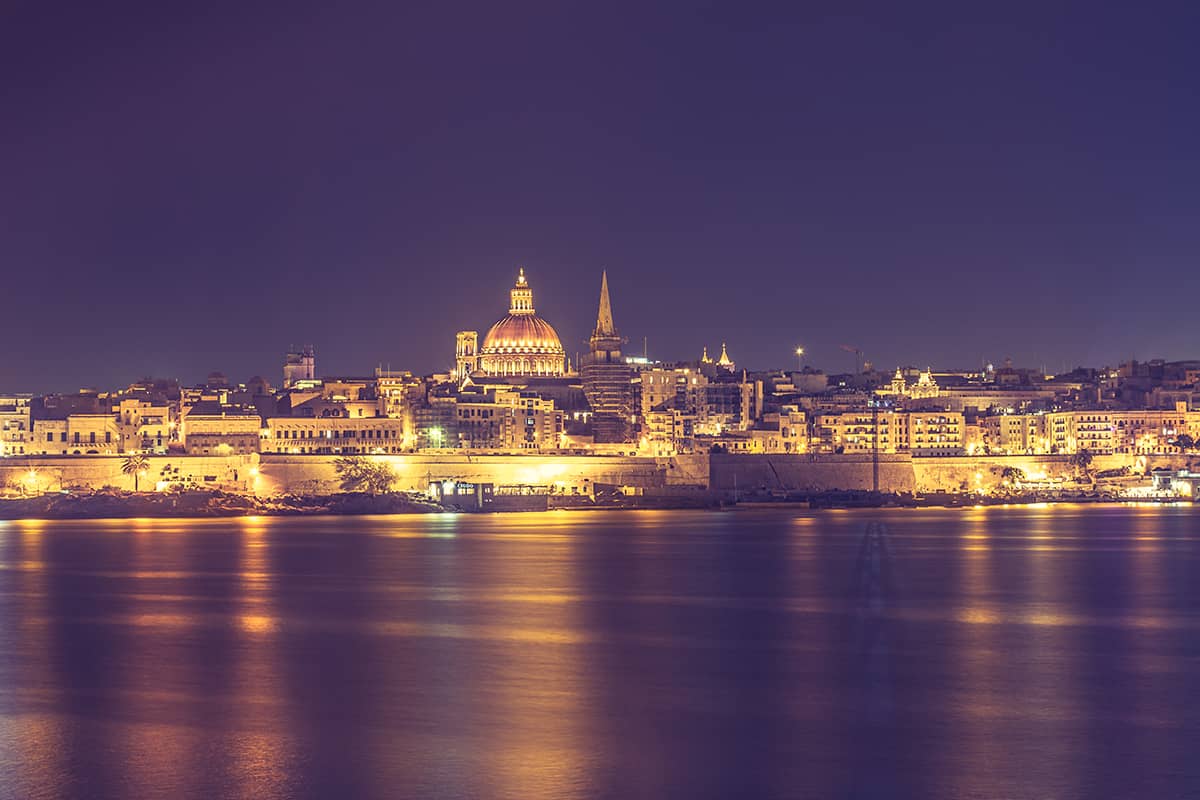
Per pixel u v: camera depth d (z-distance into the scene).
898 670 157.00
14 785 113.38
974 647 171.75
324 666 159.00
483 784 112.62
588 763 118.12
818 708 137.62
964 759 119.75
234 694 144.00
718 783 113.00
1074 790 111.62
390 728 129.88
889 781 113.69
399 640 176.62
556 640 176.38
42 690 146.12
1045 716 134.62
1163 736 127.06
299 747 123.00
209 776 114.94
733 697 142.75
